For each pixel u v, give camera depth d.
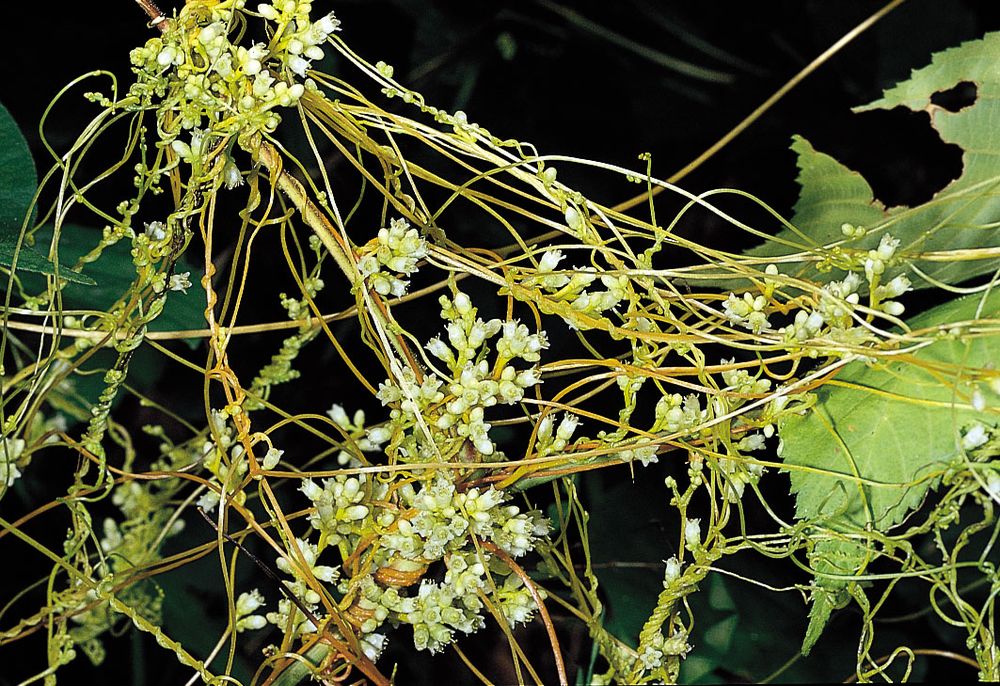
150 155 0.28
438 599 0.22
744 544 0.23
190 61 0.23
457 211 0.30
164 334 0.25
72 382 0.28
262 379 0.25
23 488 0.29
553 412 0.23
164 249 0.23
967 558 0.27
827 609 0.23
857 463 0.23
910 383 0.23
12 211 0.24
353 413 0.30
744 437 0.23
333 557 0.28
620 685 0.24
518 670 0.22
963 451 0.22
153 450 0.30
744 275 0.24
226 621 0.29
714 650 0.27
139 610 0.28
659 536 0.27
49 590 0.25
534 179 0.24
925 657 0.27
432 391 0.23
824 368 0.23
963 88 0.28
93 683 0.29
